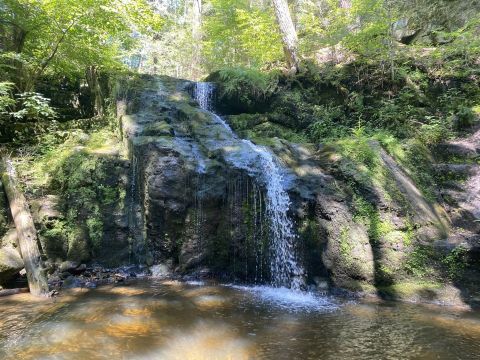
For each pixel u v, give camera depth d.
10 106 8.87
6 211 6.77
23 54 9.36
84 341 4.12
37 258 6.20
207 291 6.20
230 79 10.81
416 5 12.45
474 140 8.79
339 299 6.01
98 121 9.37
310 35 12.47
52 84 10.94
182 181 6.96
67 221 7.14
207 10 21.02
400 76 10.34
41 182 7.37
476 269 6.04
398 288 6.13
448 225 7.18
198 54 17.94
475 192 7.59
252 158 7.14
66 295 5.85
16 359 3.69
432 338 4.50
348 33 10.92
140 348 3.99
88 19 9.71
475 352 4.13
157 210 6.94
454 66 10.39
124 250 7.37
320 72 11.17
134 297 5.74
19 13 9.30
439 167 8.16
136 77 9.80
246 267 6.85
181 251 6.96
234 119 10.47
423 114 9.80
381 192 6.86
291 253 6.73
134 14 9.94
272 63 13.29
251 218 6.81
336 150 7.73
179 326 4.62
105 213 7.41
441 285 6.02
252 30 13.09
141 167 7.30
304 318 5.12
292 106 10.59
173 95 9.51
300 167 7.48
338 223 6.68
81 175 7.45
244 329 4.67
